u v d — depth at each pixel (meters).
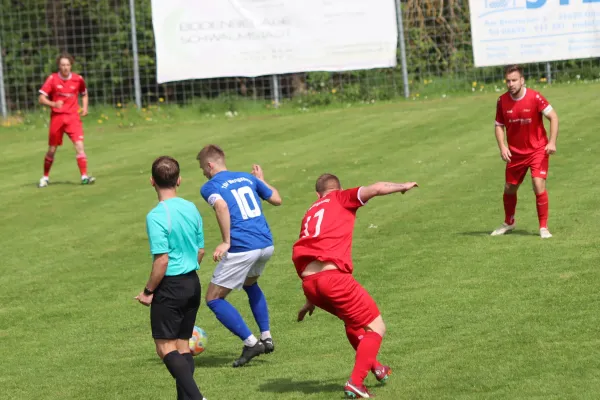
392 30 40.84
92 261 20.23
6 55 46.72
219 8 41.09
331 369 12.73
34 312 16.86
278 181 27.00
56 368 13.74
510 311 14.41
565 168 25.64
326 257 11.36
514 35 40.25
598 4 39.72
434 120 35.53
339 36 40.94
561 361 11.93
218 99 44.34
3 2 46.94
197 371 13.23
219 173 13.89
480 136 31.58
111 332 15.46
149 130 39.72
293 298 16.59
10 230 23.52
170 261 11.08
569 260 16.95
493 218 21.14
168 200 11.23
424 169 27.20
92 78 46.97
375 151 30.55
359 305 11.36
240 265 13.45
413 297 15.71
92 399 12.19
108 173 30.59
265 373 12.84
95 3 47.56
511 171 19.20
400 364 12.49
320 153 31.03
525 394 10.85
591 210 20.78
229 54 41.38
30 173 31.61
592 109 33.91
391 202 23.69
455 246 18.89
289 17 40.94
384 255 18.70
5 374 13.58
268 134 35.94
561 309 14.22
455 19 44.62
